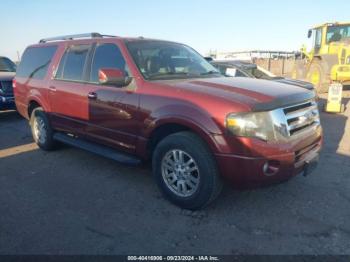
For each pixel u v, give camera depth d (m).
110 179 4.60
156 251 2.94
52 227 3.35
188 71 4.48
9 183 4.51
